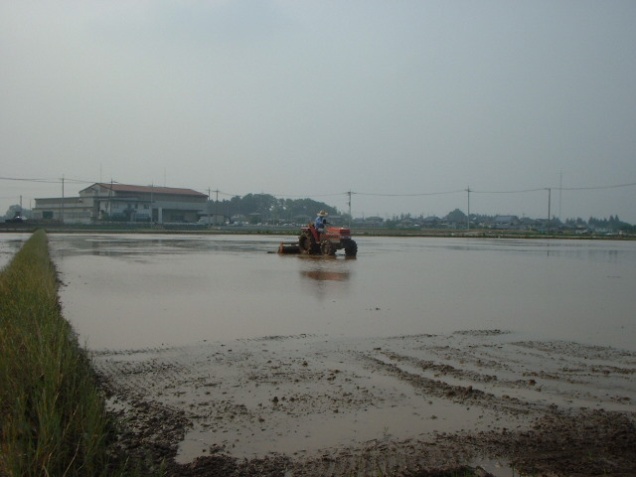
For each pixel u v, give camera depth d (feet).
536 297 47.83
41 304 31.17
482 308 41.60
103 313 37.93
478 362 26.21
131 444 16.89
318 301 44.24
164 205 322.34
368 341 30.30
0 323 25.90
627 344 29.99
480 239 213.05
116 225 274.16
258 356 26.99
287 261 85.76
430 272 70.03
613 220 588.50
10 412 16.31
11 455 13.42
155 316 36.99
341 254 106.32
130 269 69.00
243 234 225.35
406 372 24.50
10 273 43.14
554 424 18.69
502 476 15.15
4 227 247.09
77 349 26.13
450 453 16.48
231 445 16.97
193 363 25.67
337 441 17.29
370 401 20.79
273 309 40.16
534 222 483.10
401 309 40.78
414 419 19.07
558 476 15.16
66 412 16.61
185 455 16.29
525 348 28.99
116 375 23.75
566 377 23.91
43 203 336.70
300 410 19.83
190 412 19.56
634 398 21.31
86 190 318.65
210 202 488.44
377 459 16.07
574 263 88.58
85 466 14.30
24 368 19.22
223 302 43.24
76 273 63.62
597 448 16.89
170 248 117.29
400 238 218.38
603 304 44.01
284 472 15.26
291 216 501.56
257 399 20.93
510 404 20.57
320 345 29.30
